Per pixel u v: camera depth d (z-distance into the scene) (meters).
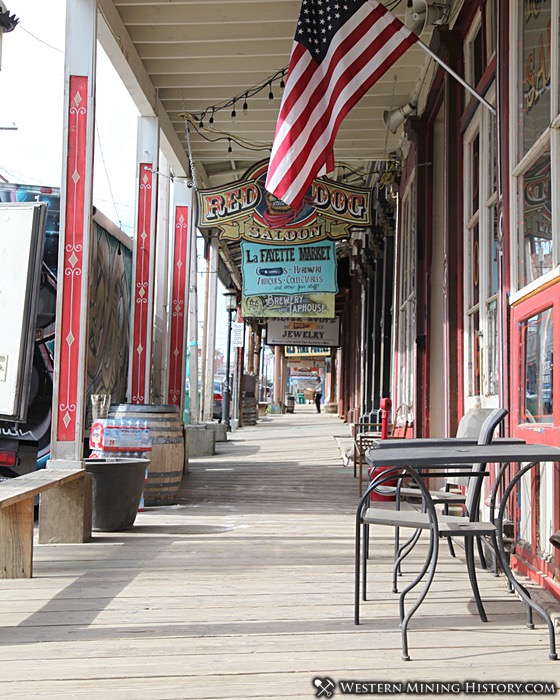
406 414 8.12
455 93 6.17
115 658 2.71
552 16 3.56
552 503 3.43
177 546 4.86
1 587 3.78
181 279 10.23
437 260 7.42
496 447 3.05
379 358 12.25
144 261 8.11
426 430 7.18
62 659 2.70
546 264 3.65
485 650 2.77
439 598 3.52
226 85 8.67
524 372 3.89
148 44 8.02
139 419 6.71
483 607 3.32
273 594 3.61
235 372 21.42
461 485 4.79
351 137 9.94
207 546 4.86
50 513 5.00
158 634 2.99
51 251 6.55
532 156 3.87
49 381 6.42
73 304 5.51
